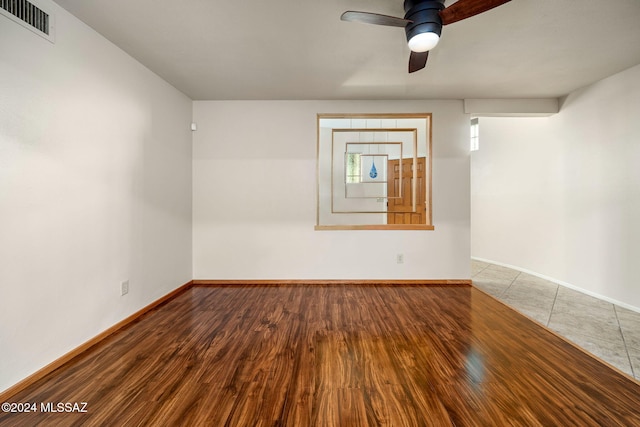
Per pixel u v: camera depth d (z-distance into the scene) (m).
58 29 1.87
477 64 2.69
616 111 2.96
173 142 3.26
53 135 1.85
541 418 1.40
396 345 2.11
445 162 3.67
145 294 2.77
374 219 5.24
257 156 3.71
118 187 2.42
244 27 2.12
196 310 2.81
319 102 3.69
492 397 1.55
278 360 1.92
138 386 1.65
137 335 2.29
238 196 3.72
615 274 3.01
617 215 2.99
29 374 1.68
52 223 1.84
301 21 2.05
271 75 2.94
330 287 3.56
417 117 3.73
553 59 2.61
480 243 5.27
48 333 1.81
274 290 3.44
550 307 2.92
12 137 1.61
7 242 1.59
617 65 2.75
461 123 3.66
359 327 2.42
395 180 4.93
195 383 1.68
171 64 2.71
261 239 3.73
